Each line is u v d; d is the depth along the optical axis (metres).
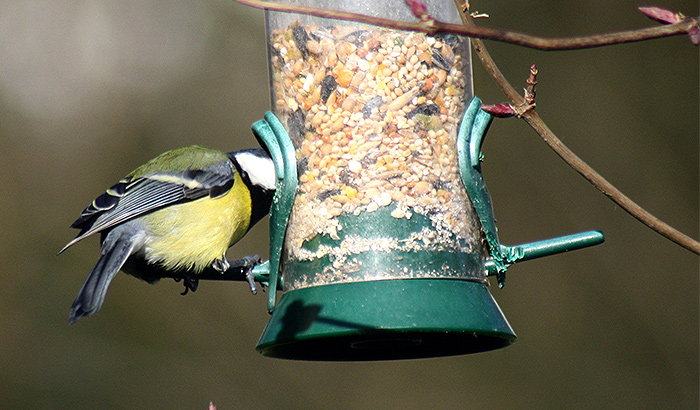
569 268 13.77
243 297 14.22
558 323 13.56
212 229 7.41
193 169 7.48
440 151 6.20
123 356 13.52
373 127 6.18
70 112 15.95
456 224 6.09
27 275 14.12
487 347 6.41
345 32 6.30
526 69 14.95
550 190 14.18
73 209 15.12
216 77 16.44
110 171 15.61
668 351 13.23
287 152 6.41
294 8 3.65
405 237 5.96
